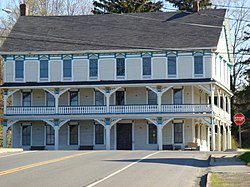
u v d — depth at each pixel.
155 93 58.75
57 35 61.75
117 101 59.50
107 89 57.91
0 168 27.28
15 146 60.72
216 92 61.75
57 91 58.81
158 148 56.59
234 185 20.11
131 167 27.53
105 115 57.75
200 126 61.66
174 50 57.44
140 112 57.41
